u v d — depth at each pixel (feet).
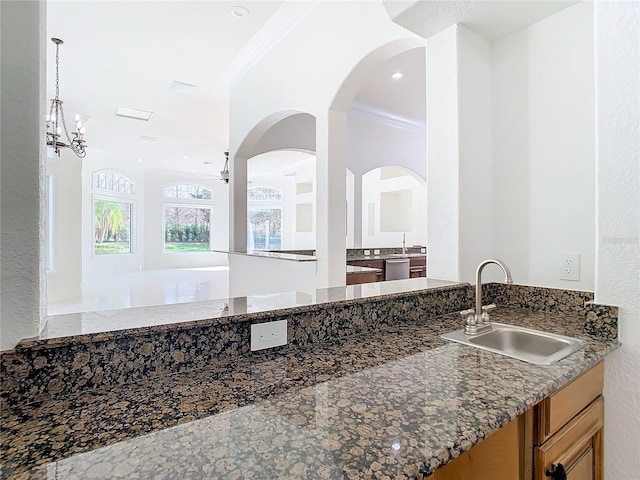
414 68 12.59
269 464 1.94
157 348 3.14
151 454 2.03
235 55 12.71
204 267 39.11
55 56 12.66
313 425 2.35
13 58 2.64
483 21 5.76
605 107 4.30
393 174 25.58
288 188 38.65
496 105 6.34
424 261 19.06
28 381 2.62
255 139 13.89
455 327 4.87
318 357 3.67
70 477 1.83
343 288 5.46
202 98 16.67
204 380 3.08
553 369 3.37
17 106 2.66
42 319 2.92
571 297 5.46
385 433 2.25
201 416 2.46
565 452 3.39
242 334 3.61
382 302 4.78
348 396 2.78
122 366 2.98
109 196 32.45
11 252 2.61
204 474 1.86
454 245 5.89
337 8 9.05
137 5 9.88
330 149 9.43
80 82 14.92
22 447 2.09
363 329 4.58
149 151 28.12
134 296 22.00
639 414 4.06
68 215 20.56
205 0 9.72
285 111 11.27
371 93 14.92
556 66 5.64
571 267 5.51
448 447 2.11
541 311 5.77
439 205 6.09
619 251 4.23
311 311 4.10
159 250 37.24
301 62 10.35
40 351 2.66
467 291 5.87
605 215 4.32
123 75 14.23
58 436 2.21
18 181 2.63
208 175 39.47
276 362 3.51
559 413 3.31
